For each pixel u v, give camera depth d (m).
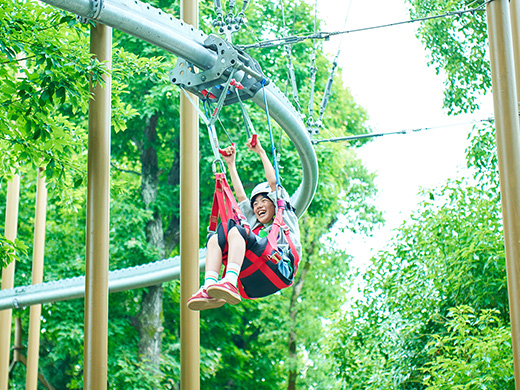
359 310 13.95
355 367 14.16
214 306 5.46
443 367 12.00
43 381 17.84
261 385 20.55
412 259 13.62
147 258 17.39
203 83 7.02
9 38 8.48
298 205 10.91
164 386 18.17
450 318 12.91
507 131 8.11
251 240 5.51
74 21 8.40
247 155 17.50
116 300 18.11
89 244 8.33
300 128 9.30
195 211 9.44
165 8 17.34
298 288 21.30
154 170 18.28
